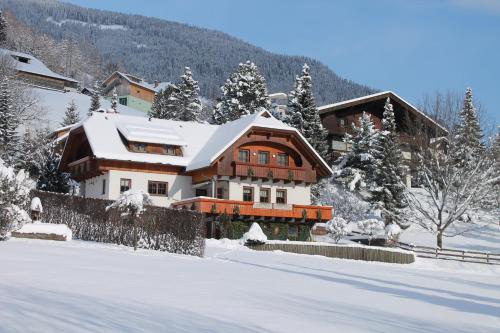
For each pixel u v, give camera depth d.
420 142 53.28
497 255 45.88
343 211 60.31
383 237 50.62
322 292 16.50
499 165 50.72
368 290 18.28
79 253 22.52
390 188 57.22
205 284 15.78
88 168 49.56
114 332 8.47
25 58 120.88
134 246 28.80
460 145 51.78
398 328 11.31
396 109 74.88
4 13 191.25
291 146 51.38
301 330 10.12
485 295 20.22
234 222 47.75
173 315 10.42
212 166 48.53
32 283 12.90
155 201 49.75
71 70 193.50
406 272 29.97
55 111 101.62
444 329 11.75
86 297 11.56
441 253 45.53
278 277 19.98
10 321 8.45
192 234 30.42
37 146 60.78
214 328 9.54
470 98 54.72
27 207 32.16
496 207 59.75
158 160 49.34
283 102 109.38
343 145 74.62
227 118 78.19
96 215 32.72
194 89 87.81
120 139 50.22
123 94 141.12
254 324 10.28
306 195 52.28
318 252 40.94
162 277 16.70
